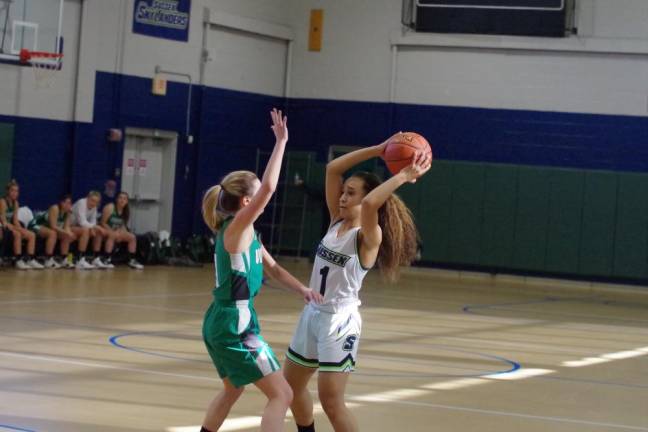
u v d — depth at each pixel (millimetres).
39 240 19172
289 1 25688
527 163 23953
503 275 24031
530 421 7996
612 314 17703
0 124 19828
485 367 10742
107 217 20328
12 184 18500
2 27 18891
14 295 14570
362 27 25188
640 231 22875
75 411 7355
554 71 23734
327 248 6000
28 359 9438
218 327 5637
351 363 5934
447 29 24391
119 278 18359
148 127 22781
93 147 21562
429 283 21969
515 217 23766
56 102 20844
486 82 24234
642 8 23078
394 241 6188
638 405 9008
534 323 15477
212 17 23766
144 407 7637
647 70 23094
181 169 23719
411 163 5996
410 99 24844
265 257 5918
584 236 23266
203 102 23906
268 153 25672
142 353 10203
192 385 8625
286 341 11727
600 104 23438
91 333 11375
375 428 7395
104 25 21641
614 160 23344
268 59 25422
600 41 23266
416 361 10891
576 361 11672
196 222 24078
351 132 25328
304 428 6207
